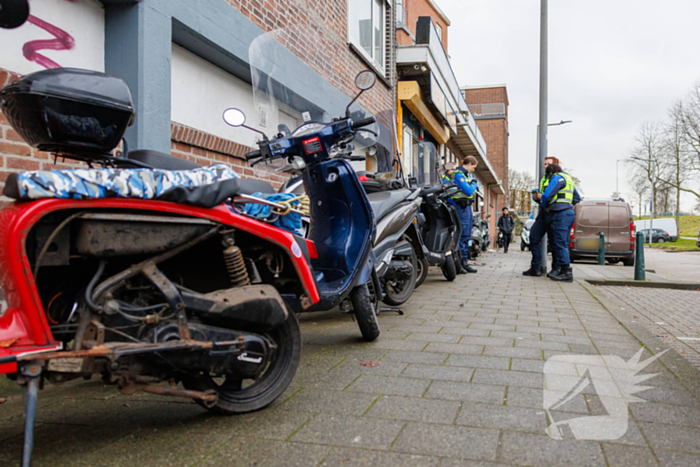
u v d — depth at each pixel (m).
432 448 2.17
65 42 4.26
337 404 2.71
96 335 2.00
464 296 6.64
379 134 5.52
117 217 2.02
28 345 1.85
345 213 3.96
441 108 16.39
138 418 2.58
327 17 8.43
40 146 2.11
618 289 8.74
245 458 2.10
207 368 2.26
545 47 10.38
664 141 43.91
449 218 7.93
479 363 3.46
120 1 4.54
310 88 5.08
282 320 2.55
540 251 9.36
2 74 3.65
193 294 2.24
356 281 3.86
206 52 5.79
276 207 2.66
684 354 4.04
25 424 1.77
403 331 4.49
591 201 15.33
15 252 1.81
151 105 4.68
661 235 49.12
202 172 2.29
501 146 50.62
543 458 2.08
